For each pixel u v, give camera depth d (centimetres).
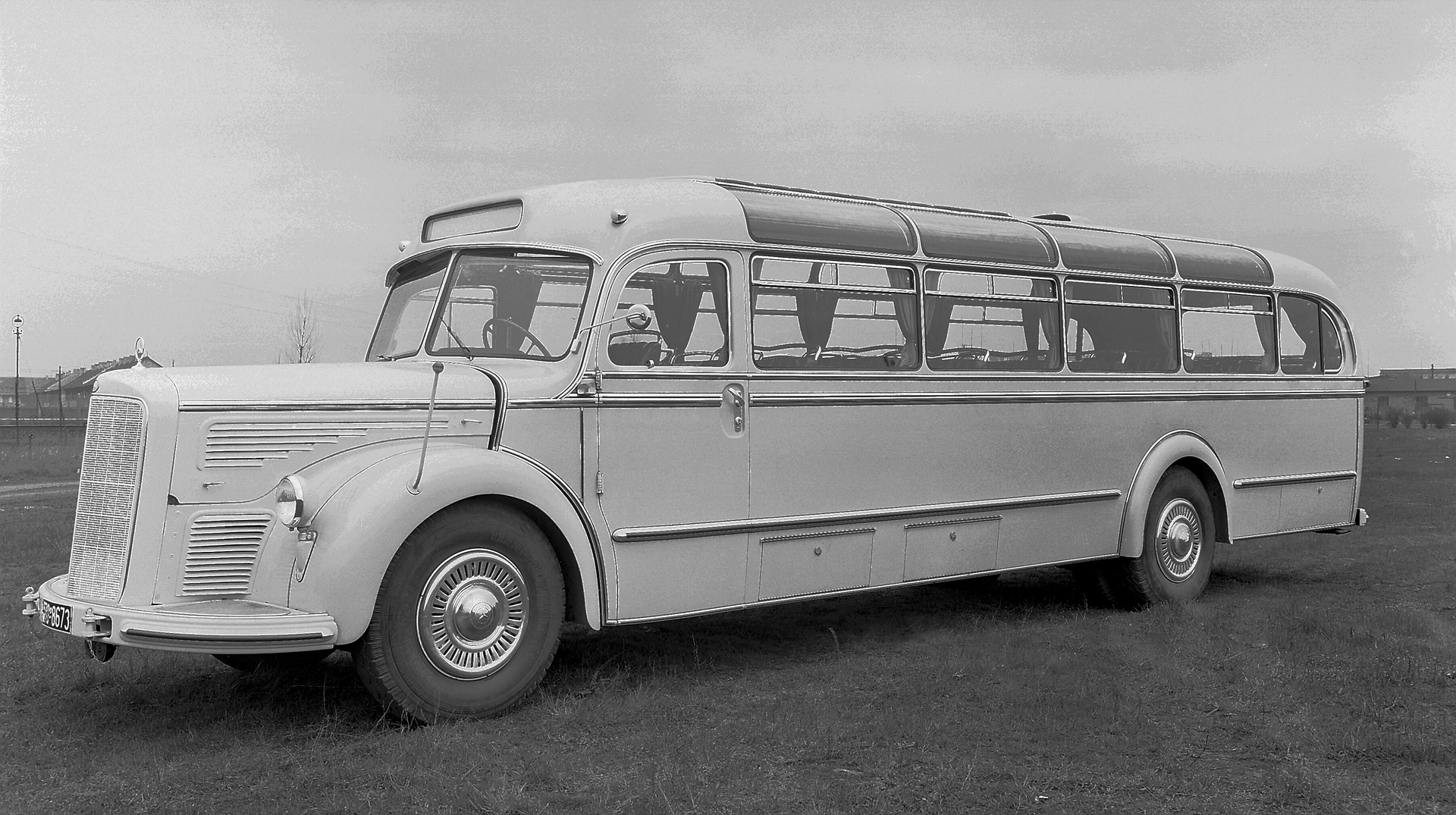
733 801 468
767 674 693
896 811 459
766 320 723
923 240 806
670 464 674
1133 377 933
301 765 515
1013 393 855
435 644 577
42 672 680
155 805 466
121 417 563
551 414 631
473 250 691
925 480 802
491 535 595
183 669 696
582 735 566
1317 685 646
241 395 566
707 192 714
